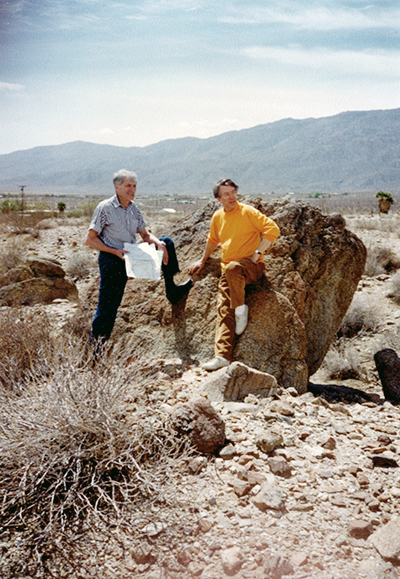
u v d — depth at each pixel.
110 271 4.52
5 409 2.94
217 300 5.23
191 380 4.44
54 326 5.88
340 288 5.82
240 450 3.20
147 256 4.44
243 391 4.12
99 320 4.57
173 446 3.00
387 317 8.31
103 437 2.87
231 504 2.65
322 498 2.73
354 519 2.55
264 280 5.29
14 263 10.94
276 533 2.43
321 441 3.39
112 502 2.41
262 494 2.68
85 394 3.01
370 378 6.24
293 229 5.65
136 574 2.20
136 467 2.71
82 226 20.45
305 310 5.45
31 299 8.22
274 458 3.00
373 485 2.85
